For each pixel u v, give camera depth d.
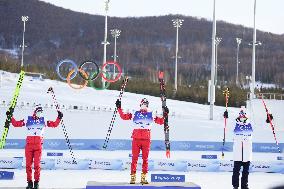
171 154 37.12
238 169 18.86
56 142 38.72
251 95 62.06
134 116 18.62
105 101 79.62
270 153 40.75
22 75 21.20
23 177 22.31
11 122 19.11
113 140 39.44
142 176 18.12
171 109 83.31
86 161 26.36
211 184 21.28
